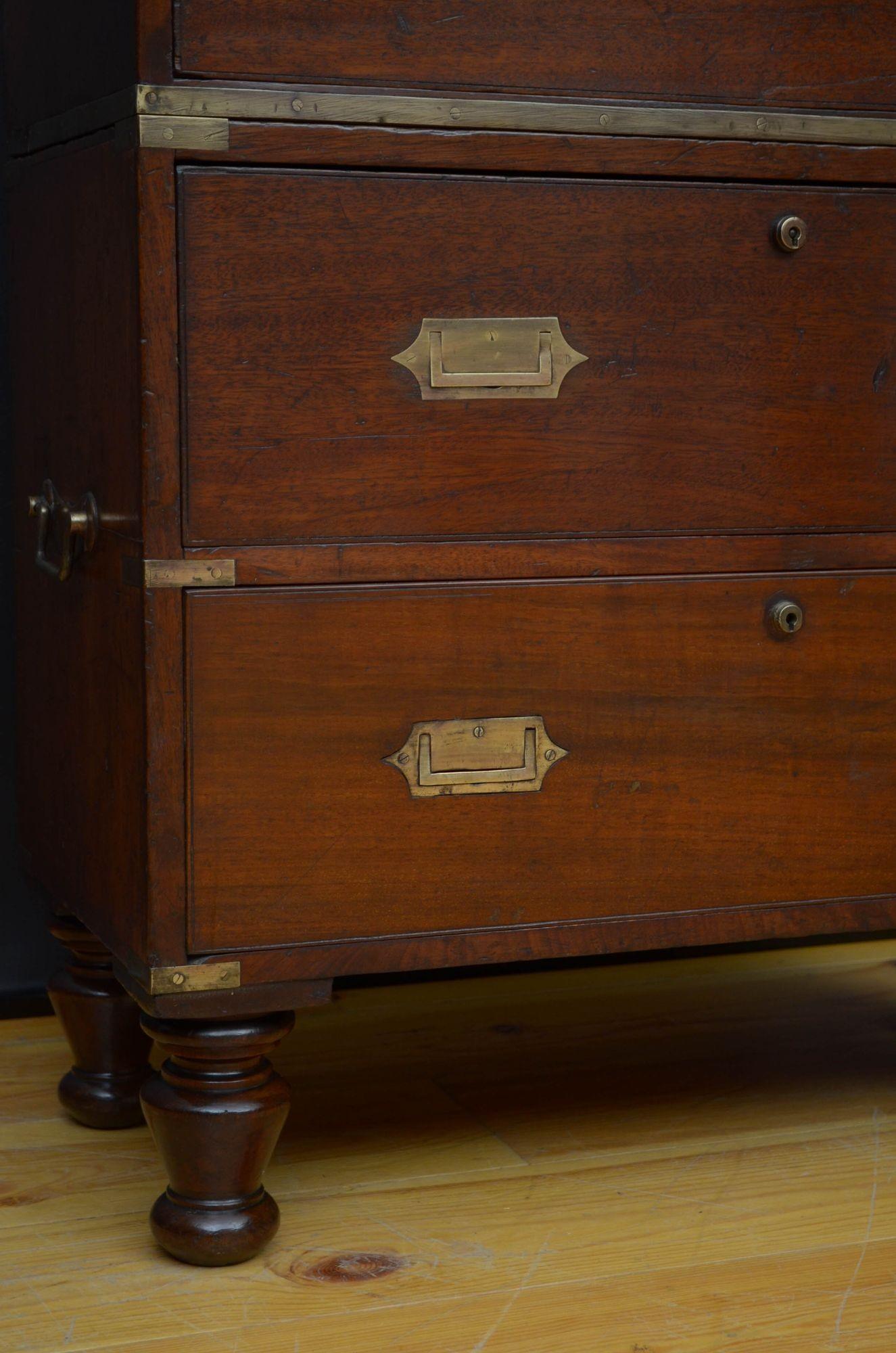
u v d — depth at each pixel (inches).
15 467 58.1
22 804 59.5
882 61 47.9
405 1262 45.4
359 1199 49.3
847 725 49.9
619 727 47.3
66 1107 55.1
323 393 43.3
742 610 48.2
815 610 49.0
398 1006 67.5
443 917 46.3
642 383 46.3
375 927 45.6
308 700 44.1
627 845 47.9
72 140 47.9
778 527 48.3
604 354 45.9
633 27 45.0
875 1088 58.6
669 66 45.5
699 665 48.0
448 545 45.0
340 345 43.3
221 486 42.7
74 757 50.9
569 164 44.8
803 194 47.4
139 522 42.5
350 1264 45.4
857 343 48.5
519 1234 47.1
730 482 47.6
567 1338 41.4
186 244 41.6
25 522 56.5
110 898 47.3
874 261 48.4
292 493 43.4
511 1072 59.9
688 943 49.0
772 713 49.0
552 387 45.4
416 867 45.8
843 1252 46.3
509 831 46.6
